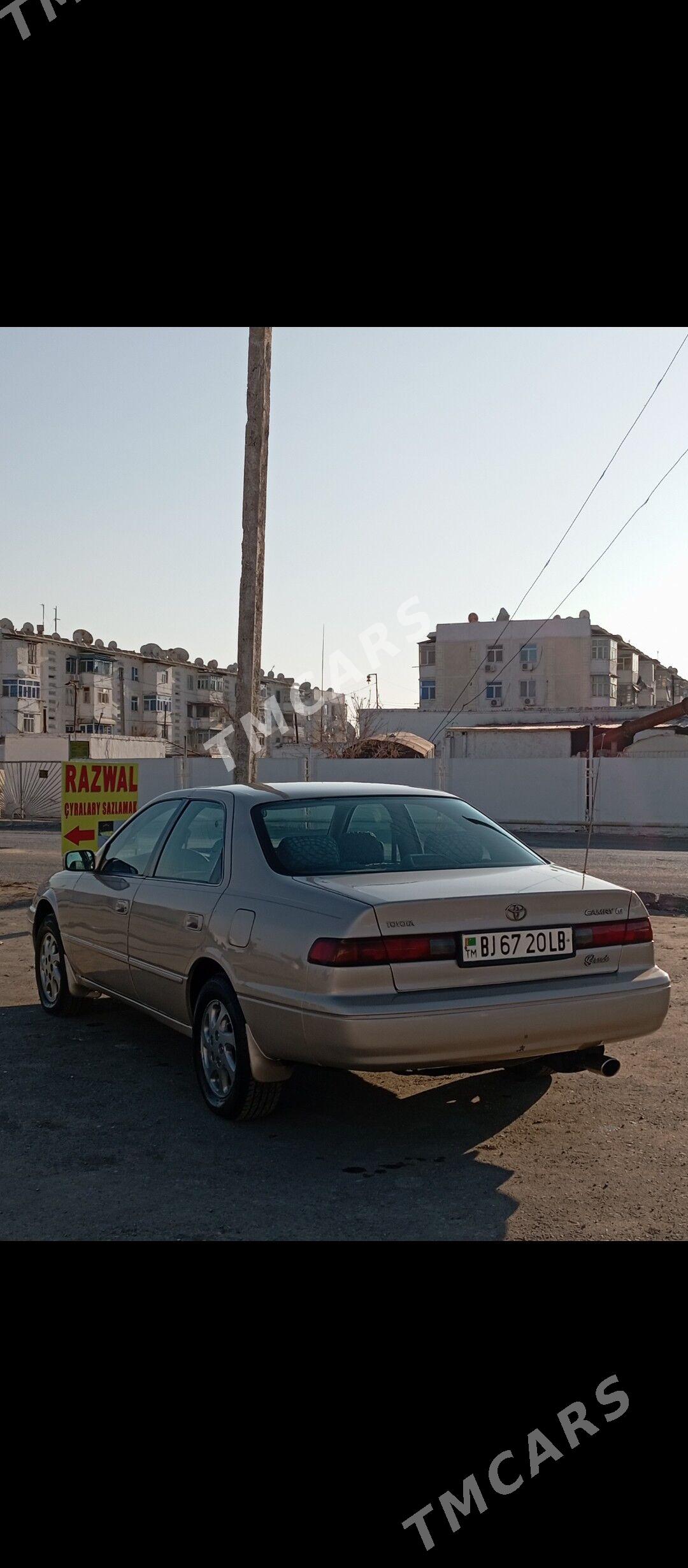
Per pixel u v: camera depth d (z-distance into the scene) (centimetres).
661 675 9806
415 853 504
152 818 616
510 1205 401
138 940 568
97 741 5131
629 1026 452
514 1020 425
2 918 1162
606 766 2998
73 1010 699
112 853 646
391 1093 544
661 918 1168
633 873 1705
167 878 560
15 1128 488
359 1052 408
